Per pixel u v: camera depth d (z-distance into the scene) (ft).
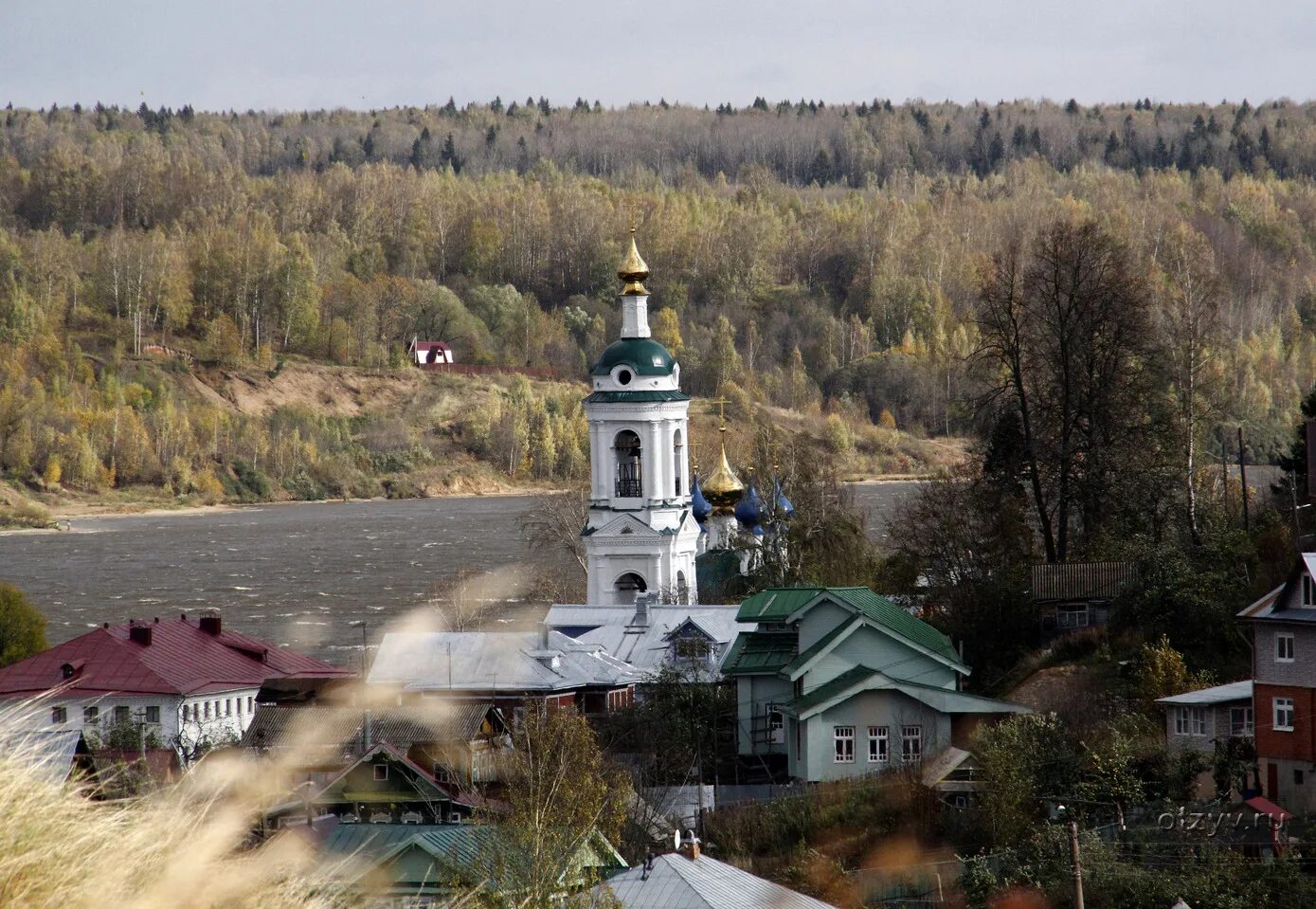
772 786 333.62
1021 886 241.76
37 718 75.97
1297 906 228.22
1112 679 336.70
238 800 82.12
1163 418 428.56
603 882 206.18
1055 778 276.41
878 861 274.77
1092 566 389.19
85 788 75.15
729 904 198.70
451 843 209.15
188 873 73.20
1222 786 274.57
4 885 68.90
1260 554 382.63
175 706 429.79
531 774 253.44
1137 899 232.32
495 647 401.90
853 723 333.21
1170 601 351.46
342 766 305.73
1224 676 329.93
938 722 331.16
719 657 416.26
